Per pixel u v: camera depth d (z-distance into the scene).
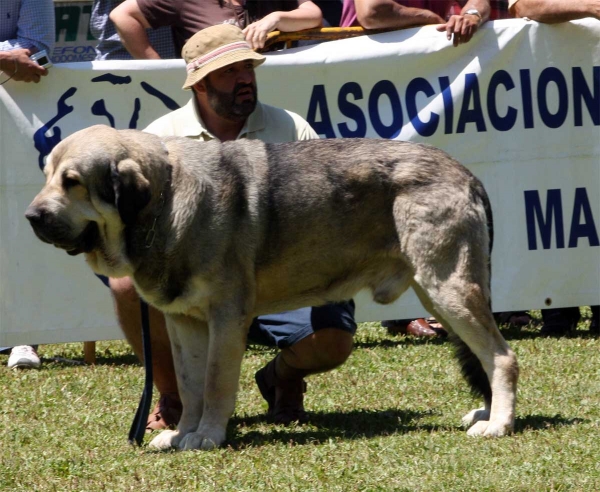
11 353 12.05
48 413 9.34
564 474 6.77
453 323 8.09
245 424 9.03
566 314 12.95
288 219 8.06
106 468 7.33
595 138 12.24
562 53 12.10
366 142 8.31
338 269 8.29
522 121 12.13
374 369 10.97
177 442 8.13
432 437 7.94
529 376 10.17
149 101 11.71
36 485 6.93
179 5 12.10
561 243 12.28
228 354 7.94
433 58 11.95
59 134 11.55
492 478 6.71
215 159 8.00
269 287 8.24
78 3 16.55
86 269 11.70
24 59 11.27
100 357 12.48
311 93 11.84
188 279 7.85
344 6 13.05
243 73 9.26
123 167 7.53
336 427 8.71
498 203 12.18
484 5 12.02
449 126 12.03
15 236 11.52
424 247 8.04
